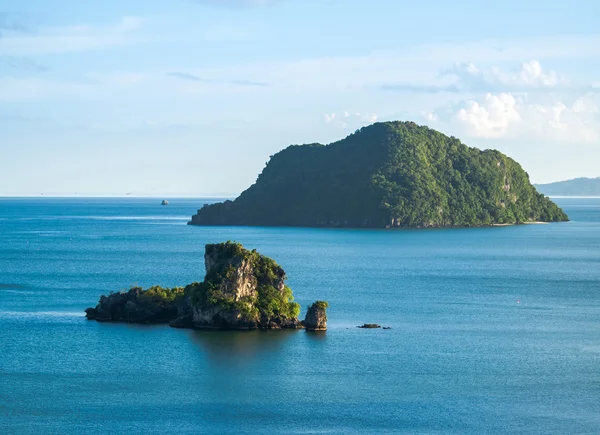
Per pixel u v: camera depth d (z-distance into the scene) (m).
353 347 153.38
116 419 113.50
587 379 134.88
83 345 151.62
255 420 113.75
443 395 125.69
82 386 127.62
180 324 166.88
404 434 109.44
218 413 116.38
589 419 115.81
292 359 143.88
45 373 134.12
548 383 132.50
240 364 140.12
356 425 112.44
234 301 164.75
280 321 167.25
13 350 147.88
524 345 158.88
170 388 126.94
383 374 136.12
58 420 113.06
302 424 112.56
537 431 111.19
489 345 158.38
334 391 126.62
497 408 119.94
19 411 116.44
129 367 137.50
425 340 161.38
